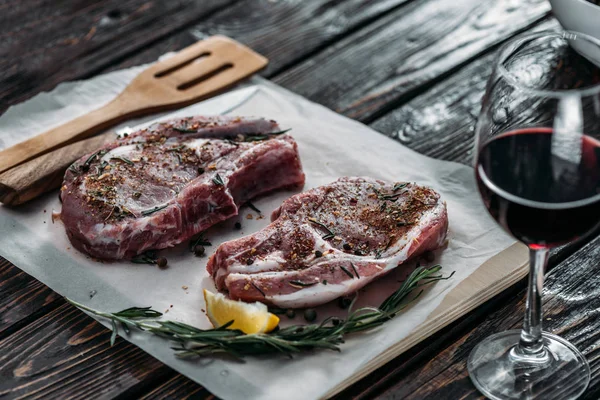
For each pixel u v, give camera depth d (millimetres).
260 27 1230
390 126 1085
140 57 1187
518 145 758
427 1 1257
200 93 1114
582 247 932
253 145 980
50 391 830
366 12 1246
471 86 1128
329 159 1026
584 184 745
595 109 752
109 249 918
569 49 838
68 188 946
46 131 1055
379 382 834
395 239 894
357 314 864
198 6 1264
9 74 1159
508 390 813
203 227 947
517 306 887
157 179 954
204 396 826
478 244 927
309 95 1128
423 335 854
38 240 945
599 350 845
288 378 819
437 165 1013
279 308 873
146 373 840
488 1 1250
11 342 864
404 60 1169
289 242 894
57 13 1250
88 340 864
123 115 1080
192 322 867
